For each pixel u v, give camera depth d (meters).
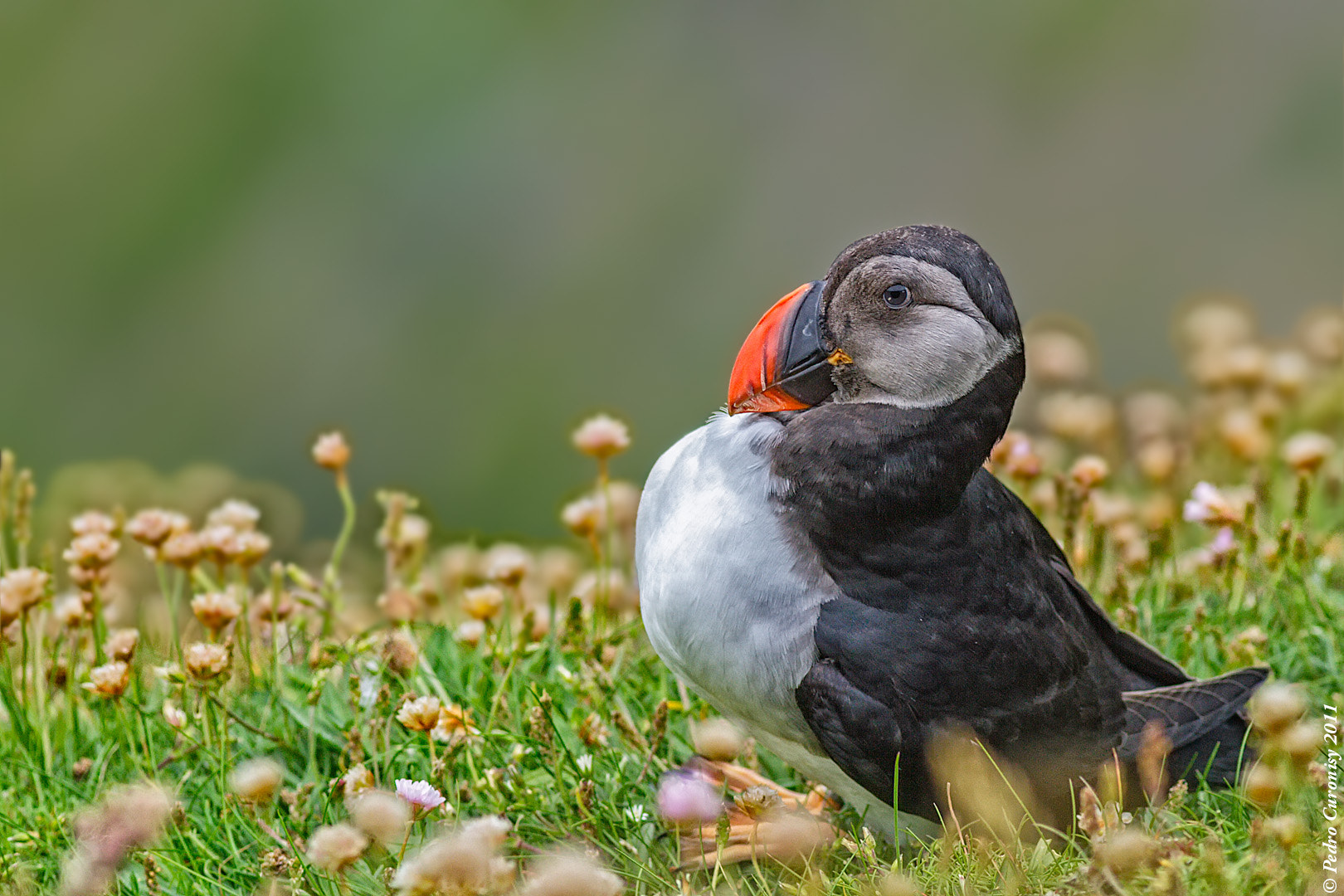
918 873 6.85
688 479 7.31
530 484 24.89
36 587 8.20
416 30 29.03
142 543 8.95
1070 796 7.28
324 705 8.29
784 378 7.36
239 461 26.14
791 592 7.04
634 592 9.87
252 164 28.31
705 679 7.25
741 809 7.28
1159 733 7.25
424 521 10.34
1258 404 11.06
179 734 8.02
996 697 7.12
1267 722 6.68
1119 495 11.15
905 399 7.19
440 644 8.92
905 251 7.20
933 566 7.13
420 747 7.87
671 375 25.62
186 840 7.34
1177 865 6.22
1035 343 12.68
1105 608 9.09
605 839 7.50
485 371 26.05
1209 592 9.54
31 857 7.36
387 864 6.89
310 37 29.34
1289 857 6.37
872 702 6.95
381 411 26.20
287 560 13.60
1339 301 22.69
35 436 26.44
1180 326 13.50
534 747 7.93
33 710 8.39
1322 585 9.34
